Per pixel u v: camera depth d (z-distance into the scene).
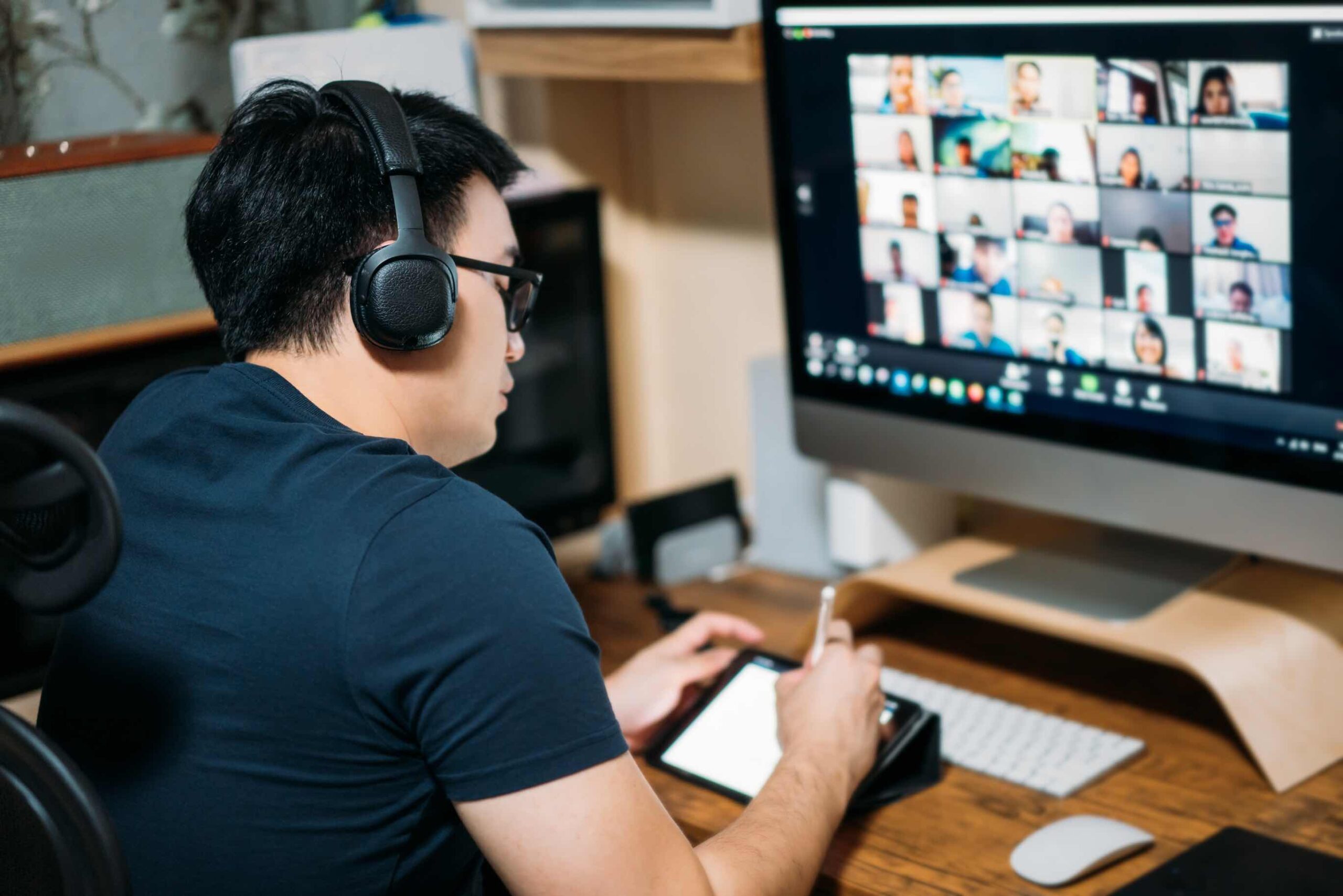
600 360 1.75
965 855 0.98
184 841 0.74
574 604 0.74
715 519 1.64
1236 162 1.01
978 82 1.15
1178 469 1.12
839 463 1.41
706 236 1.80
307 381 0.81
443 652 0.69
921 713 1.08
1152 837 0.96
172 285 1.36
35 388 1.28
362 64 1.45
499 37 1.60
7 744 0.57
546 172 1.77
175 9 1.54
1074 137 1.10
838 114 1.27
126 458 0.81
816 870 0.88
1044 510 1.23
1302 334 1.01
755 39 1.33
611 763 0.72
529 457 1.71
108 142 1.37
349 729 0.72
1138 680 1.25
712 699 1.17
